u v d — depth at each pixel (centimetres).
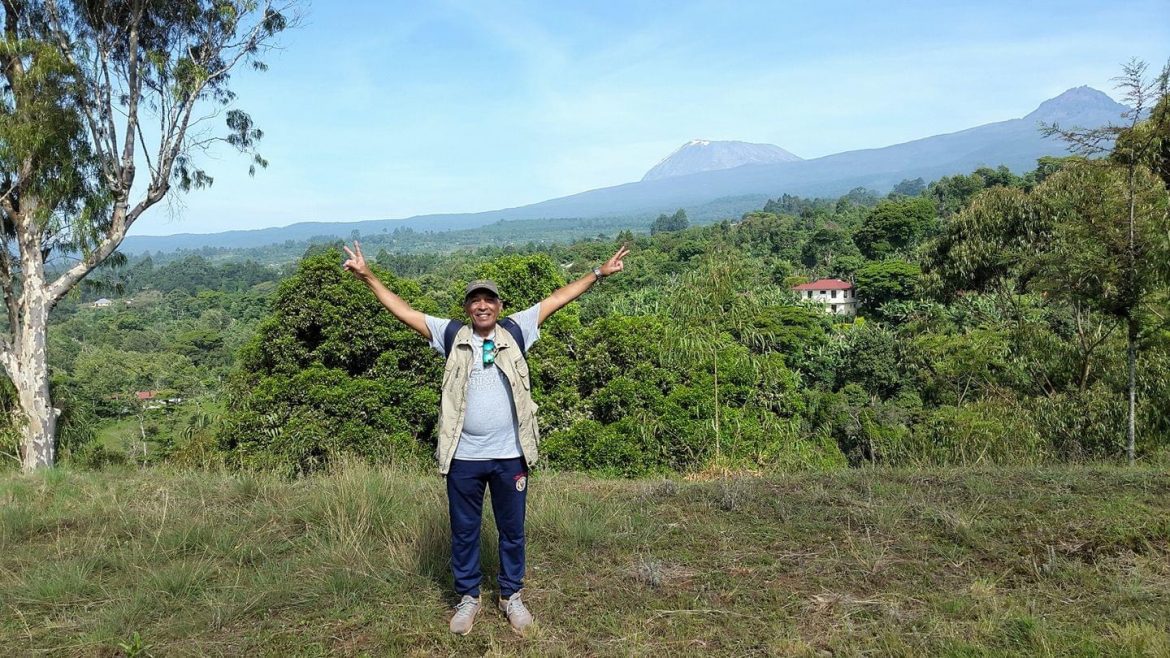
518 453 335
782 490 562
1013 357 1266
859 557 412
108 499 600
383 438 1273
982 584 369
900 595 364
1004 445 944
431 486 610
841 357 3647
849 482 584
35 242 1508
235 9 1616
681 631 333
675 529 475
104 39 1522
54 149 1395
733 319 1033
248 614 363
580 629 338
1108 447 956
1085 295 884
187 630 347
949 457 897
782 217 13300
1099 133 838
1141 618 327
